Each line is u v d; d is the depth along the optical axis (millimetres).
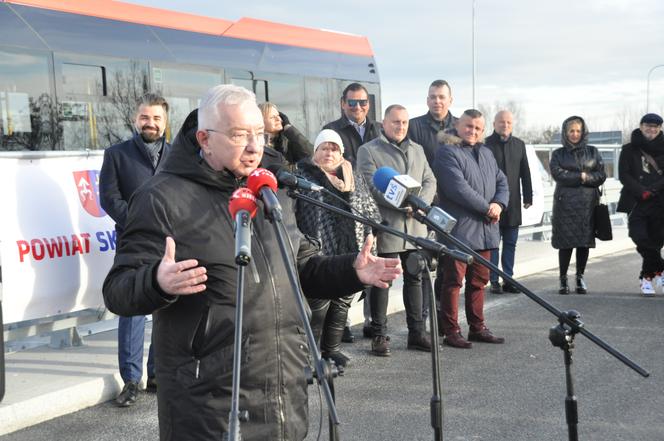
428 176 6434
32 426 4637
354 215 2578
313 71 13094
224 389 2205
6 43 9078
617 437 4309
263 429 2229
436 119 7785
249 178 2115
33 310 5480
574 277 9898
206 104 2291
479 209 6180
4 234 5340
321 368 1951
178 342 2232
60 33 9609
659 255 8531
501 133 8695
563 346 2842
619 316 7488
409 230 6043
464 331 6953
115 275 2223
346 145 7230
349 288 2486
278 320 2277
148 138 5191
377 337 6129
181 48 10984
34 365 5516
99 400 5074
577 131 8445
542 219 13086
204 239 2242
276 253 2328
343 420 4641
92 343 6234
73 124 9609
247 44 11984
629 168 8477
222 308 2227
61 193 5754
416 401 4969
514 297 8547
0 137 8914
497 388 5234
